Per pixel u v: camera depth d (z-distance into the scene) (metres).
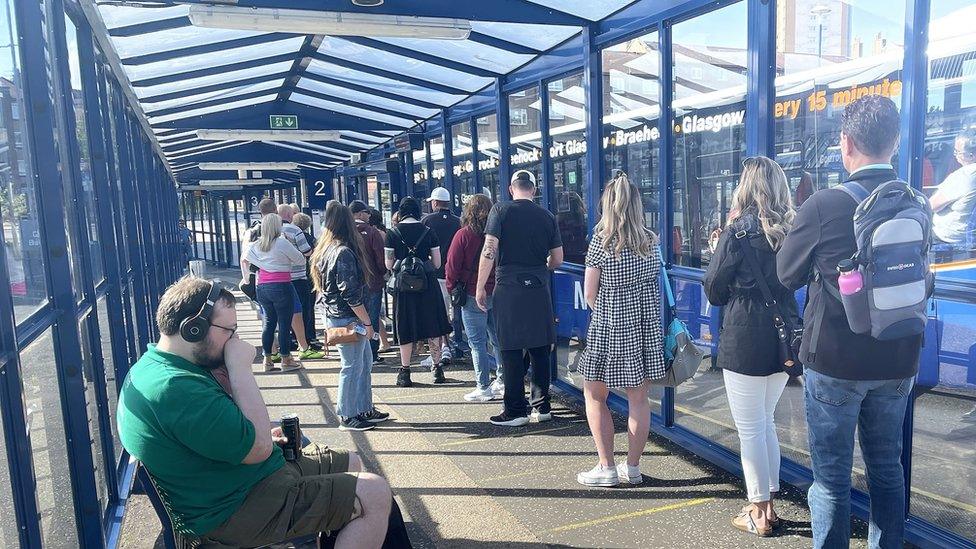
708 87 4.14
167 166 11.88
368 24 4.36
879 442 2.58
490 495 4.03
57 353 2.71
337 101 8.87
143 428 2.38
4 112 2.22
